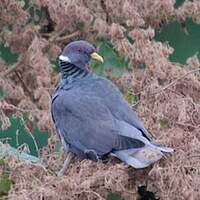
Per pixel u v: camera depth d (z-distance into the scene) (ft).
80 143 34.76
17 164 33.30
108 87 35.83
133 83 39.06
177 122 34.45
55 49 45.44
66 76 36.86
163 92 35.81
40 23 47.42
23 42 45.60
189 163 32.24
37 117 41.14
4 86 43.91
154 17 44.52
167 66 40.09
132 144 33.01
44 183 32.27
